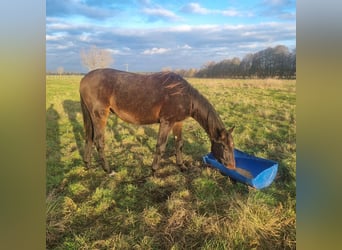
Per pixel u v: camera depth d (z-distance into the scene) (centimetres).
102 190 360
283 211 321
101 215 324
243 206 316
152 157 464
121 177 402
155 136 559
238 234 286
